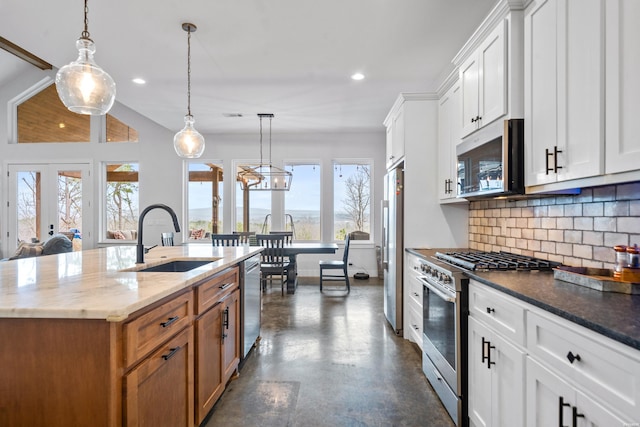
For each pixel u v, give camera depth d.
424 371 2.41
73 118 6.08
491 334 1.51
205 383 1.79
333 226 6.21
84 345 1.08
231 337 2.26
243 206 6.23
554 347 1.10
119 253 2.68
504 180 1.73
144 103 4.37
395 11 2.42
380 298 4.61
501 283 1.46
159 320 1.33
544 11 1.54
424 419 1.90
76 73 2.06
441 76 3.48
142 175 6.06
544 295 1.24
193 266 2.43
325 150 6.15
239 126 5.59
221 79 3.59
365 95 4.11
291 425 1.85
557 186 1.48
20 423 1.10
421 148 3.04
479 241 2.85
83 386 1.08
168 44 2.86
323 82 3.70
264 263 4.86
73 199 6.04
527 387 1.23
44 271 1.76
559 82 1.43
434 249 2.97
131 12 2.40
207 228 6.23
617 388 0.85
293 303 4.36
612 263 1.51
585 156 1.29
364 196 6.28
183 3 2.30
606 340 0.88
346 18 2.50
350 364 2.59
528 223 2.17
